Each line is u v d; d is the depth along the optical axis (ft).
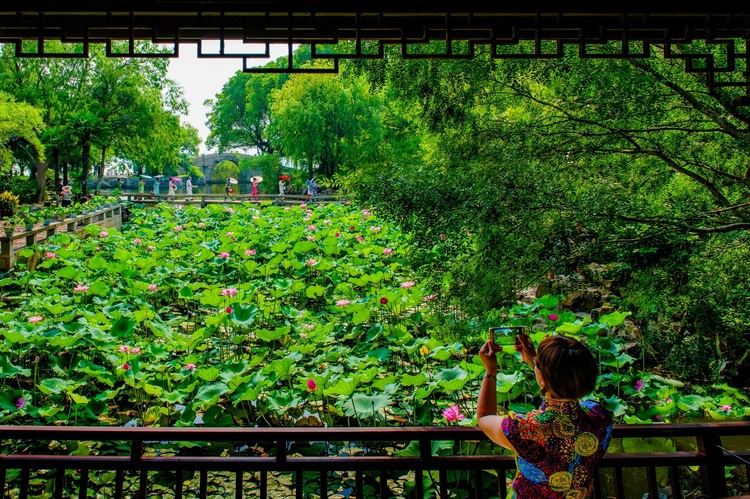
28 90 108.06
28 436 8.79
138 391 22.04
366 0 9.85
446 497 8.85
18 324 24.62
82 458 8.95
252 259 44.68
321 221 60.44
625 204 16.79
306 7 9.80
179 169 204.23
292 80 102.01
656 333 24.70
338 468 8.86
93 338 23.68
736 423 9.09
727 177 19.36
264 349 25.94
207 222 63.98
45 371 25.18
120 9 9.73
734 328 18.67
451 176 17.06
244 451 18.62
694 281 16.92
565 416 6.57
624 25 10.23
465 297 16.56
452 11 10.00
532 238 15.87
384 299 28.58
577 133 17.62
